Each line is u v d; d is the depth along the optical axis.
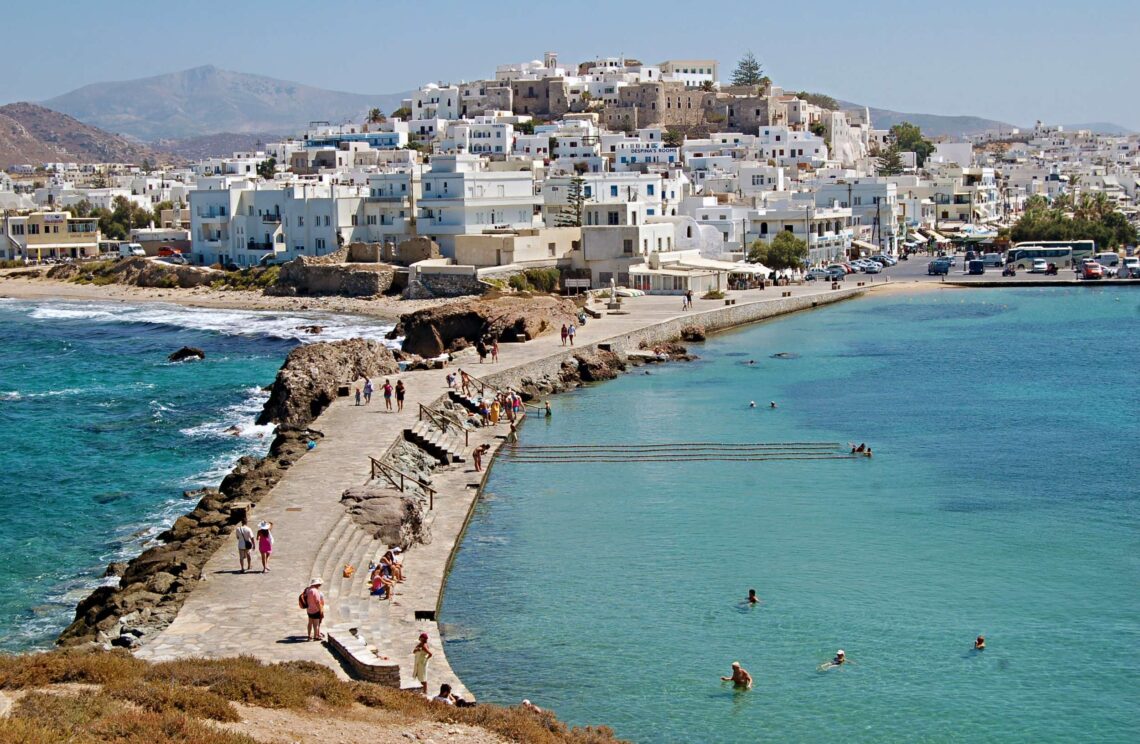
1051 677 50.00
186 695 37.31
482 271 177.75
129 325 167.88
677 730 45.59
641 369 123.81
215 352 140.12
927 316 163.88
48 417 101.56
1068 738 45.16
